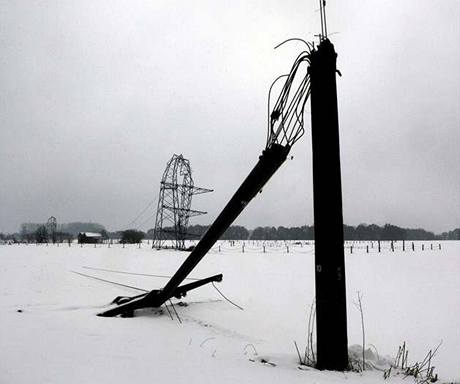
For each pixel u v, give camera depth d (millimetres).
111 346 4750
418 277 15055
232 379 3559
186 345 5078
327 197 4422
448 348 5941
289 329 6910
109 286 12164
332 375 3875
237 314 8023
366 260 24234
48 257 26141
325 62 4574
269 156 4809
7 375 3439
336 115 4566
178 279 7047
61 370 3629
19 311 7305
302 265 21500
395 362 4676
